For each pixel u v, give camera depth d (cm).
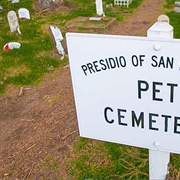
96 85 197
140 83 185
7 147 434
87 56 188
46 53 752
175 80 176
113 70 187
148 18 1020
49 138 441
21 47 780
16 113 522
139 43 173
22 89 602
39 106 535
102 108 204
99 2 1021
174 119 189
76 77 198
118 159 376
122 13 1074
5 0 1259
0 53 755
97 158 389
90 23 966
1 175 385
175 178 295
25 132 464
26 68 684
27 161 403
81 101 206
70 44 188
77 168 378
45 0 1139
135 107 195
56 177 371
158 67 176
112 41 178
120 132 208
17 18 980
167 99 184
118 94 194
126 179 343
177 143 197
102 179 355
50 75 655
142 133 203
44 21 1010
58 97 559
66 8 1136
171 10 1082
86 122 213
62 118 486
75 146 416
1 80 637
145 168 350
